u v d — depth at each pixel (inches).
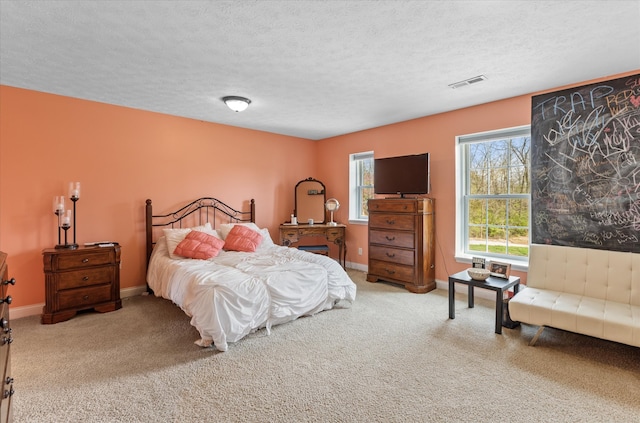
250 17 80.7
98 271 135.0
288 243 207.5
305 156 235.3
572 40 92.0
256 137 207.9
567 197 123.5
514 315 105.9
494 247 155.5
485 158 158.6
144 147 162.9
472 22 83.1
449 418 69.7
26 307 131.5
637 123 108.6
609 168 114.3
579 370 88.6
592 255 112.0
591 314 92.9
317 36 90.3
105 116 150.8
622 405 73.5
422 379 84.7
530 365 91.4
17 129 130.0
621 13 78.5
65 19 81.0
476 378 85.0
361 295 158.1
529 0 73.6
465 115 158.1
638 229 109.1
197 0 73.6
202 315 101.0
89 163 146.8
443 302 147.2
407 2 74.6
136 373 87.7
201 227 169.5
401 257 168.4
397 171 176.6
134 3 74.6
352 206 221.0
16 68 111.1
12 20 81.2
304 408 73.2
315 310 130.0
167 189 170.7
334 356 97.1
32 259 133.3
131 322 124.7
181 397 77.2
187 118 177.3
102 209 150.7
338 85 128.1
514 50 98.3
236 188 198.4
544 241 129.2
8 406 51.8
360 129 206.5
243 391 79.7
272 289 113.7
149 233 162.1
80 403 74.6
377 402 75.3
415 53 100.6
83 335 112.4
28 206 132.4
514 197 148.1
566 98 123.1
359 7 76.6
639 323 86.1
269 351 100.3
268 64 108.5
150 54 100.9
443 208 168.4
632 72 113.0
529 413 71.2
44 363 92.7
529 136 142.5
